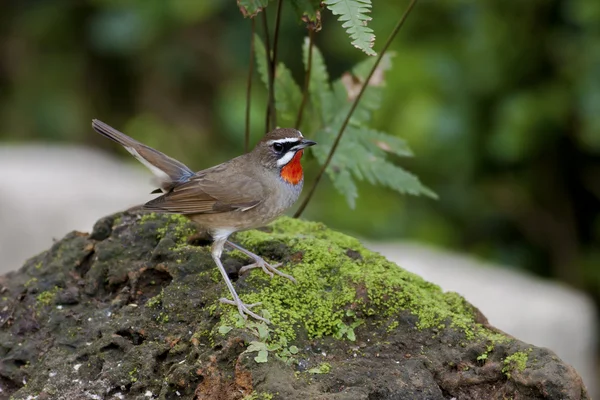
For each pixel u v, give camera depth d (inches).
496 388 240.7
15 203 583.5
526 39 606.2
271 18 674.8
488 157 628.7
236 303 254.8
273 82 345.4
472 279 542.3
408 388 234.4
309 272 274.1
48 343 273.7
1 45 803.4
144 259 293.1
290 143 313.9
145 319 265.1
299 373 234.4
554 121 608.1
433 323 258.1
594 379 529.3
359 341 256.4
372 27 627.8
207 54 773.9
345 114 355.9
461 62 612.1
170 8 735.7
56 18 798.5
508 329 505.7
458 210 649.6
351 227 634.8
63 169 659.4
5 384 271.6
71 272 297.0
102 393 248.5
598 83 581.6
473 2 605.0
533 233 666.2
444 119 603.2
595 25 589.3
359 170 345.4
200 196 300.7
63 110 791.7
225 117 679.1
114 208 598.2
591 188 649.6
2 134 786.2
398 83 609.0
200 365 236.7
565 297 542.3
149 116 788.6
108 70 806.5
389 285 267.3
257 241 299.1
